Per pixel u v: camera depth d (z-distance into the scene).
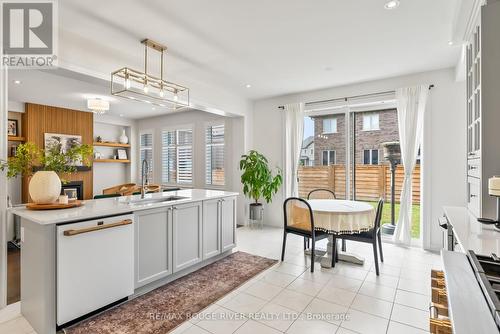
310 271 3.10
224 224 3.52
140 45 2.99
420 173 3.95
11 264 3.30
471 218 2.19
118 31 2.68
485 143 1.95
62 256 1.94
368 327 2.04
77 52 2.79
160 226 2.68
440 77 3.76
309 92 4.90
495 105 1.92
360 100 4.38
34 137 5.50
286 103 5.18
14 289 2.63
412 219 4.17
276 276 2.97
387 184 4.36
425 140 3.83
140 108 6.10
